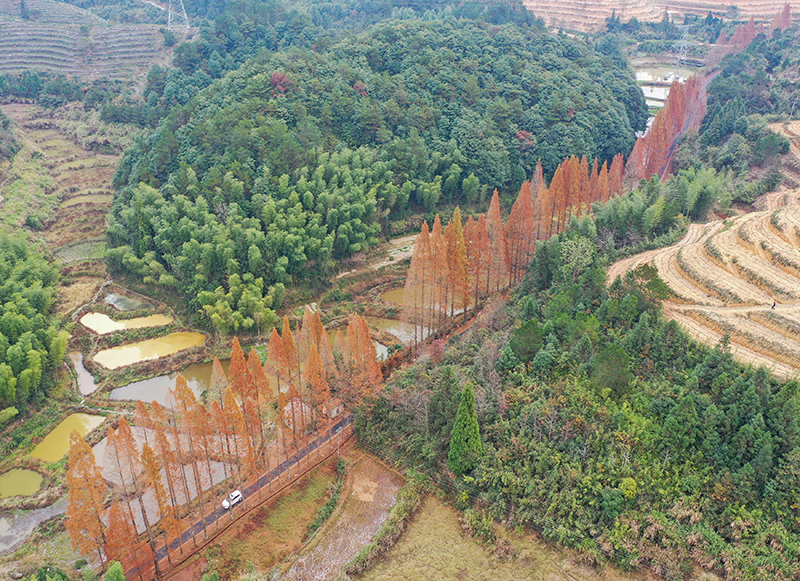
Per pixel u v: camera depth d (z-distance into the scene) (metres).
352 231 189.25
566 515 94.12
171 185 190.00
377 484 109.25
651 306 121.56
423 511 102.69
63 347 146.00
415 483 106.38
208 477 113.00
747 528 85.69
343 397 119.62
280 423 112.81
